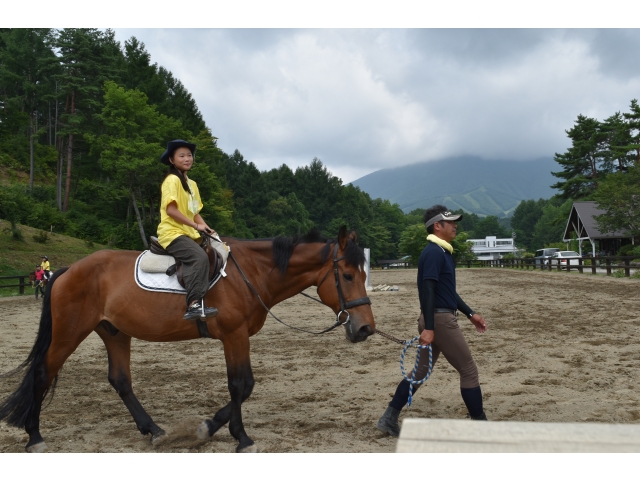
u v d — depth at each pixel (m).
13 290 25.33
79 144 59.00
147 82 63.06
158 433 4.42
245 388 4.29
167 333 4.46
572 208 44.31
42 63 54.34
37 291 21.12
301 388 6.36
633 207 33.25
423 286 4.27
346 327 4.49
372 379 6.78
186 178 4.67
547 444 1.73
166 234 4.42
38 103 65.06
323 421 4.95
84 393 6.28
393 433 4.48
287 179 117.81
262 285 4.60
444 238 4.43
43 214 45.28
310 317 13.48
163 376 7.22
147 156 44.94
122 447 4.34
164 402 5.85
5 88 68.06
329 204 115.44
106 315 4.57
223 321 4.33
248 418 5.11
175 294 4.41
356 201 113.38
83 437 4.61
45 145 68.75
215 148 56.69
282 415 5.20
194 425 4.91
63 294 4.52
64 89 53.03
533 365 7.15
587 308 13.12
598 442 1.73
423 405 5.46
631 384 5.96
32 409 4.29
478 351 8.30
